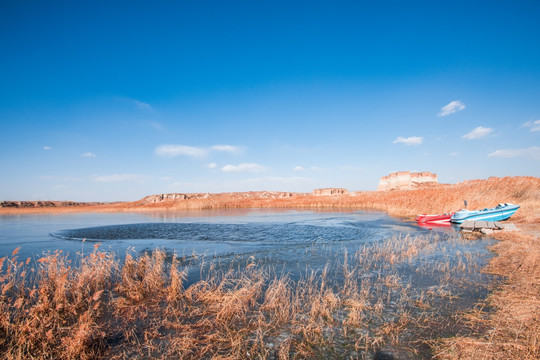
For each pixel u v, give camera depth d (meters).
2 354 4.77
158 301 7.09
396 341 5.04
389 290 7.57
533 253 10.00
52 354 4.82
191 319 6.09
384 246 13.71
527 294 6.68
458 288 7.62
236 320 5.99
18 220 32.22
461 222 20.97
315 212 41.38
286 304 6.57
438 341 4.97
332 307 6.50
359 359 4.53
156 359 4.67
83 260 8.87
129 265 9.27
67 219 33.41
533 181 32.69
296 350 4.84
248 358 4.62
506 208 19.62
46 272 8.16
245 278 8.37
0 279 6.94
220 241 15.84
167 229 21.61
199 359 4.63
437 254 11.72
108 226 24.02
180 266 10.32
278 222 26.78
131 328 5.74
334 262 10.73
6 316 5.69
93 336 5.21
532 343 4.56
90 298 7.00
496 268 9.14
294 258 11.42
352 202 54.06
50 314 5.86
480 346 4.66
